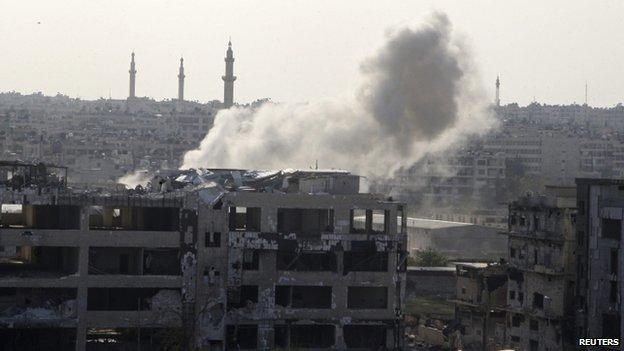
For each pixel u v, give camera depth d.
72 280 199.88
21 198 197.50
